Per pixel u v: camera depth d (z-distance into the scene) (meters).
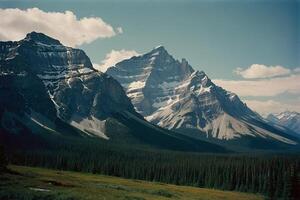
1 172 108.56
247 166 192.00
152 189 134.00
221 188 188.75
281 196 158.00
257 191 182.25
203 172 198.62
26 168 170.12
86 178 155.00
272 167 186.12
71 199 80.00
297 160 195.50
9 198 74.12
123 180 173.88
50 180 108.06
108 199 86.62
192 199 117.44
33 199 76.25
